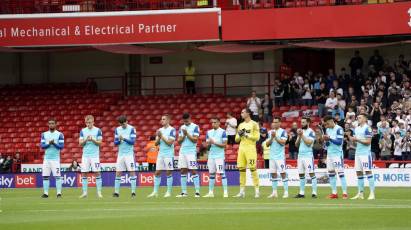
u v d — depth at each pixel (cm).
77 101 6425
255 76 6494
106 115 6259
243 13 5728
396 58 6203
